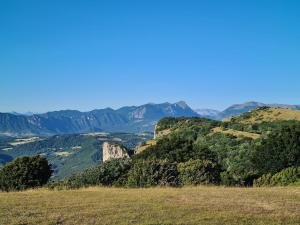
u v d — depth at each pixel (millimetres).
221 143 83562
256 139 79125
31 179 39250
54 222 17078
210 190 28422
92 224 16781
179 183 35906
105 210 19750
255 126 103375
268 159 49500
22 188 38656
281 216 18609
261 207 20859
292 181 37062
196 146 51000
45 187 36938
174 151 48281
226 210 19906
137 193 26547
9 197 24625
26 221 17234
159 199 23391
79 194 26219
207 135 94500
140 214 18766
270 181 38000
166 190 28656
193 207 20594
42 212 19281
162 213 18984
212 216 18391
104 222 17125
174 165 37031
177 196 24734
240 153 69688
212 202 22312
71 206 20938
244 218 18094
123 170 39375
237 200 23062
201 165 37031
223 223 17141
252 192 26812
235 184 38156
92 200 23094
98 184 38344
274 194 25672
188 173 36469
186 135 100000
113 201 22672
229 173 39219
